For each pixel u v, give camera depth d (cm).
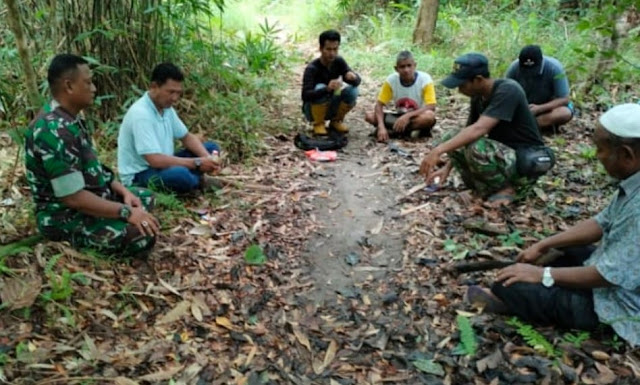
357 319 287
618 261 235
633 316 243
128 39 459
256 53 654
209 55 579
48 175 278
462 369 250
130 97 464
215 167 390
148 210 347
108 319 272
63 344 253
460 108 616
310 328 279
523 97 381
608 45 596
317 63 524
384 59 789
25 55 312
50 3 417
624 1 379
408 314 290
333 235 366
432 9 834
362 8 1008
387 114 547
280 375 249
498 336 268
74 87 275
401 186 436
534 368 247
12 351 245
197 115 505
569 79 628
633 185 236
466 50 789
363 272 328
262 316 287
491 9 913
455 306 291
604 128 235
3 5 425
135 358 251
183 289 299
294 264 332
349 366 256
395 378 249
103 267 302
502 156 382
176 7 519
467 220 376
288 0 1084
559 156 479
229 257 332
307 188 430
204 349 261
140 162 381
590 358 250
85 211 286
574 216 380
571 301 259
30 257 291
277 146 510
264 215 384
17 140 346
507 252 336
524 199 406
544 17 830
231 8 957
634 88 612
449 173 420
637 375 241
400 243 357
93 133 445
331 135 537
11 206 346
